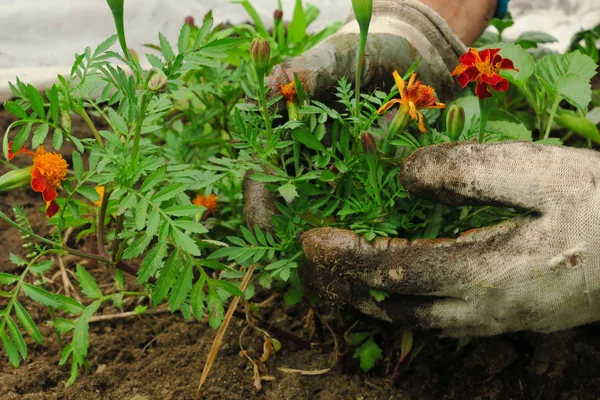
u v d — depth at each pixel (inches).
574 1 60.2
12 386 30.1
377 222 28.0
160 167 26.4
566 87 31.3
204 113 36.1
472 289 27.4
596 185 26.9
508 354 30.1
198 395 29.4
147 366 31.0
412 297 28.2
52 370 30.7
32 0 51.3
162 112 28.5
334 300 28.6
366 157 27.6
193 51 26.7
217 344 29.2
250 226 30.2
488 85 27.5
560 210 26.9
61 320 28.0
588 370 30.3
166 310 33.0
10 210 37.4
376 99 28.7
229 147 36.4
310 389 30.1
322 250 27.7
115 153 27.8
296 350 31.4
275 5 58.5
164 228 26.0
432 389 30.1
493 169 27.2
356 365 30.9
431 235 28.5
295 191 27.7
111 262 28.7
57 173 26.9
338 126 30.1
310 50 30.3
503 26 40.0
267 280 29.3
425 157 27.5
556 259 26.9
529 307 27.6
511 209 29.4
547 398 30.1
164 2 52.8
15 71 44.9
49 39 50.0
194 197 35.9
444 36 33.3
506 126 31.9
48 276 34.5
